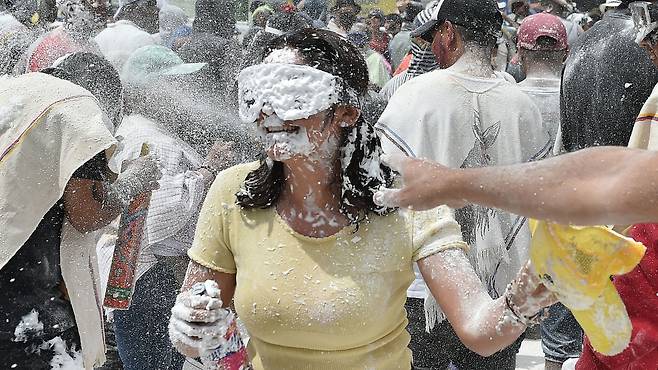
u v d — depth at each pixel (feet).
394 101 14.51
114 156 12.29
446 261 8.43
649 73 13.42
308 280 8.32
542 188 5.13
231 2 22.52
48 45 17.43
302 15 31.19
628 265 5.90
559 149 14.98
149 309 15.88
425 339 14.80
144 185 12.92
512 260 14.42
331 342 8.37
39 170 11.62
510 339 7.77
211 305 7.87
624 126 13.71
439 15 14.66
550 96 17.87
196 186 15.38
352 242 8.36
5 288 11.95
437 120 14.10
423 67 19.48
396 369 8.76
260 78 8.01
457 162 14.10
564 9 35.06
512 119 14.28
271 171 8.52
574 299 6.12
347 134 8.28
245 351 8.29
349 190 8.30
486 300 8.21
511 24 30.94
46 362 12.32
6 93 11.87
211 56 19.01
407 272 8.58
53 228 12.19
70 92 12.01
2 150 11.56
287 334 8.41
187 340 7.92
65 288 12.39
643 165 4.87
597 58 13.88
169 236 15.19
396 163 5.85
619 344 6.16
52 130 11.67
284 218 8.51
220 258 8.95
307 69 7.97
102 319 13.06
